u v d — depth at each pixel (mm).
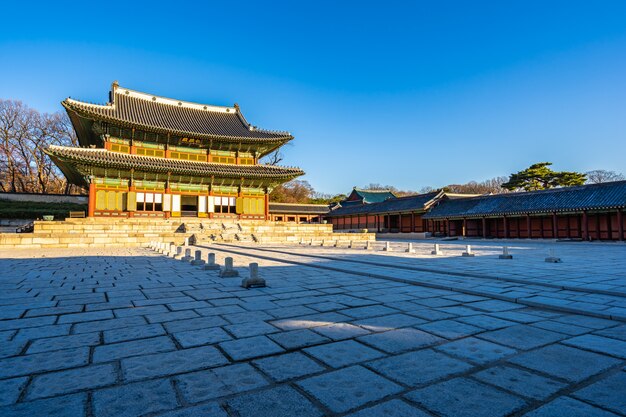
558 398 3822
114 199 39250
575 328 6441
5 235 26938
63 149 36062
